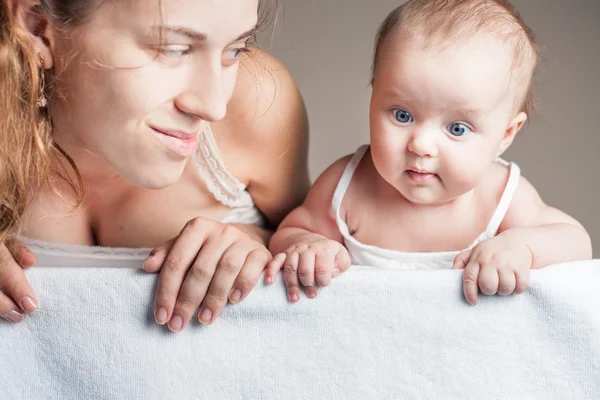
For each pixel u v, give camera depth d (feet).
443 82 3.59
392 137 3.74
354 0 6.23
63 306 2.92
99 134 3.10
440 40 3.64
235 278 2.92
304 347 2.92
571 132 6.13
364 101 6.34
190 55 2.95
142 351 2.93
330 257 3.02
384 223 4.11
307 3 6.25
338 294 2.91
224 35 2.91
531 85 4.05
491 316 2.89
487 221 4.08
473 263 3.07
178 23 2.82
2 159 3.17
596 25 5.98
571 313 2.87
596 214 6.19
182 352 2.94
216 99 2.97
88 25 2.91
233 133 4.01
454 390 2.89
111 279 2.94
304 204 4.30
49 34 3.07
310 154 6.42
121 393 2.93
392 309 2.89
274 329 2.94
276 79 4.12
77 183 3.81
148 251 3.99
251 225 4.38
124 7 2.83
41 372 2.94
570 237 3.76
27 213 3.73
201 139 3.91
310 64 6.33
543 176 6.22
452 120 3.66
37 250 3.93
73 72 3.03
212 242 3.01
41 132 3.34
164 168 3.12
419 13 3.77
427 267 4.06
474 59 3.62
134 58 2.89
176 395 2.93
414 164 3.71
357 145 6.40
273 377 2.93
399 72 3.68
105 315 2.93
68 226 3.96
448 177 3.73
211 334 2.95
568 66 6.03
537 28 6.01
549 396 2.88
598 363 2.86
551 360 2.88
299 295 2.92
